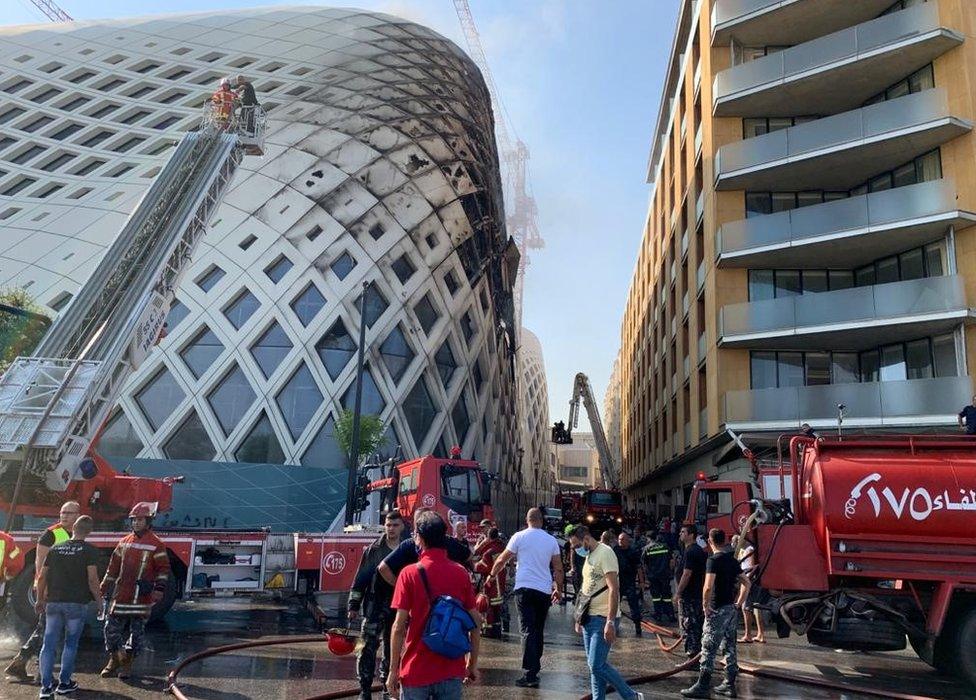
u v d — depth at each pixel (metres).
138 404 30.31
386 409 33.50
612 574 6.38
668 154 38.34
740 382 23.77
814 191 25.22
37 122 42.44
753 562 10.12
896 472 9.29
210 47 48.06
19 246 33.38
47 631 6.70
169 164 16.56
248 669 8.24
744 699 7.50
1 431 11.16
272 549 12.23
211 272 33.56
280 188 36.75
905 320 20.22
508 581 12.24
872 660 10.55
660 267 41.34
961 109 20.53
